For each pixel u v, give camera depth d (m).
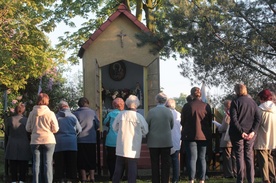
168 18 13.25
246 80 14.11
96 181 11.34
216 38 13.13
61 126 10.57
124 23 16.89
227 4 12.77
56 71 20.08
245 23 13.12
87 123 11.12
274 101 10.07
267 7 13.05
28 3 16.22
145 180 11.48
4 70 15.85
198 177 10.01
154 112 9.53
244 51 12.86
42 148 9.53
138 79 18.70
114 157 11.01
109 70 18.80
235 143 9.09
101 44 16.86
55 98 20.41
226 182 10.59
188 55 13.54
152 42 14.05
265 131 9.38
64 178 10.69
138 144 9.17
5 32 15.80
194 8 12.90
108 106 18.45
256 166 11.66
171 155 10.36
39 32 16.89
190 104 9.70
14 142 10.73
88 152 11.06
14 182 10.86
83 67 16.81
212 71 13.92
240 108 9.05
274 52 13.49
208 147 11.93
